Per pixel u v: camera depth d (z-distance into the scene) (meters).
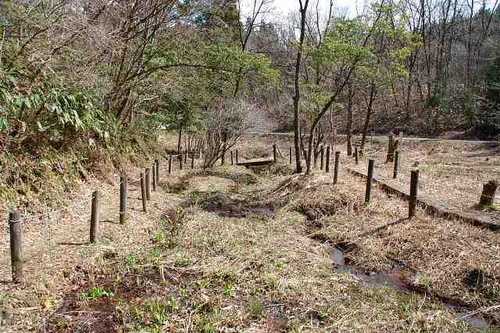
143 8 12.02
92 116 11.04
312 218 10.90
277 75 16.25
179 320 5.89
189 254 8.07
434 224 9.10
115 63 12.86
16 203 8.26
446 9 36.06
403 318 6.16
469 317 6.34
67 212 9.15
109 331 5.65
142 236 8.84
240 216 11.09
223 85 19.02
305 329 5.77
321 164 16.23
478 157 20.00
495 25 37.47
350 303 6.53
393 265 8.12
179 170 17.94
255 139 30.66
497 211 9.62
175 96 16.98
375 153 23.47
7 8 8.20
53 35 8.84
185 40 15.31
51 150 10.18
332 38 13.59
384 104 37.69
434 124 32.03
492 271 7.23
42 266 6.79
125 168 14.34
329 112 21.30
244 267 7.54
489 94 28.75
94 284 6.84
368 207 10.60
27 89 8.72
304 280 7.16
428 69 36.47
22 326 5.50
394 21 13.74
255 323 5.91
